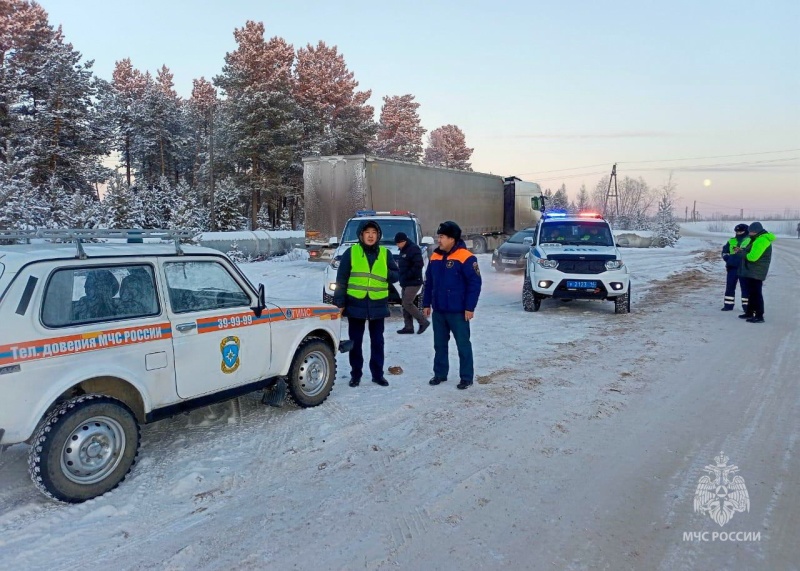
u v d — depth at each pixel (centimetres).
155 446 447
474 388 601
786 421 502
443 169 2038
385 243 1102
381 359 615
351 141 4369
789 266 2131
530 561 298
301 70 4291
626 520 338
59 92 3228
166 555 304
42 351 336
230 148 3878
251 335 472
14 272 340
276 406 528
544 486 381
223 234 2283
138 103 5203
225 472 402
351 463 418
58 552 307
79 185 3397
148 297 402
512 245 1853
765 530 327
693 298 1308
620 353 759
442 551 307
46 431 342
